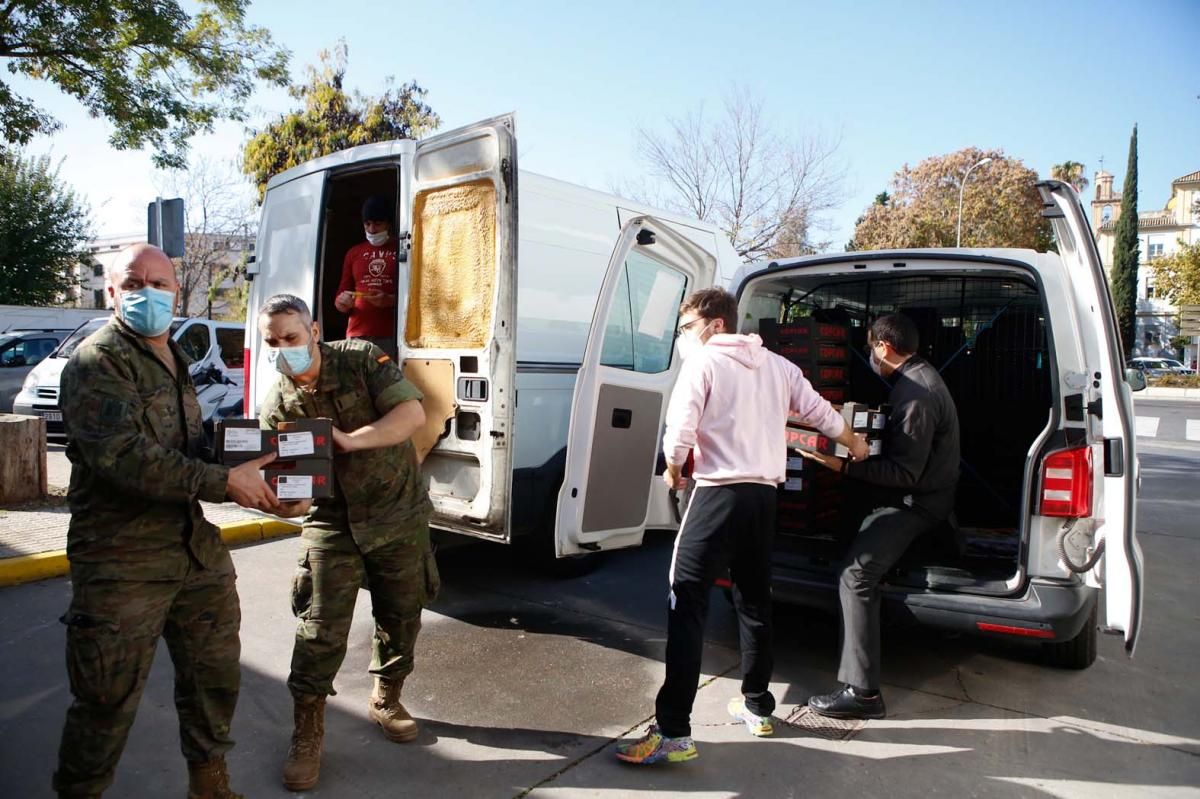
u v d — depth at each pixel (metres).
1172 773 3.17
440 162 4.44
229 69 10.63
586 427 4.39
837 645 4.50
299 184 5.54
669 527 5.19
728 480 3.18
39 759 3.06
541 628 4.69
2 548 5.46
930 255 3.97
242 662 4.02
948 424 3.53
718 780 3.05
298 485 2.60
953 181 38.00
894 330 3.64
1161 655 4.46
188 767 2.60
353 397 2.96
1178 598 5.60
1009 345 5.05
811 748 3.32
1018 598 3.52
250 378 5.81
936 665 4.23
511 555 5.91
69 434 2.25
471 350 4.21
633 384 4.71
